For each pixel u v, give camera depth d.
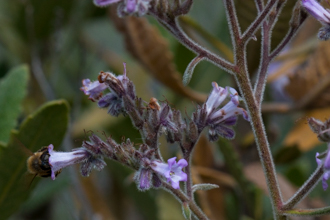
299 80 0.48
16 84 0.47
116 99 0.41
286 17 0.45
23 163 0.44
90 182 0.51
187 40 0.39
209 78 0.54
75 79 0.57
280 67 0.52
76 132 0.52
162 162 0.39
